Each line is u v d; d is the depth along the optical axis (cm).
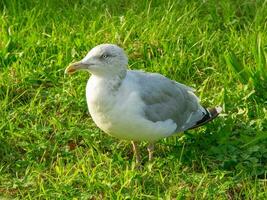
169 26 1299
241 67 1183
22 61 1197
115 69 922
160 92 961
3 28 1267
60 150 1022
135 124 934
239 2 1419
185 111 1004
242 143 1020
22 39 1254
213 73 1198
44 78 1171
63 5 1404
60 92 1136
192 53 1245
